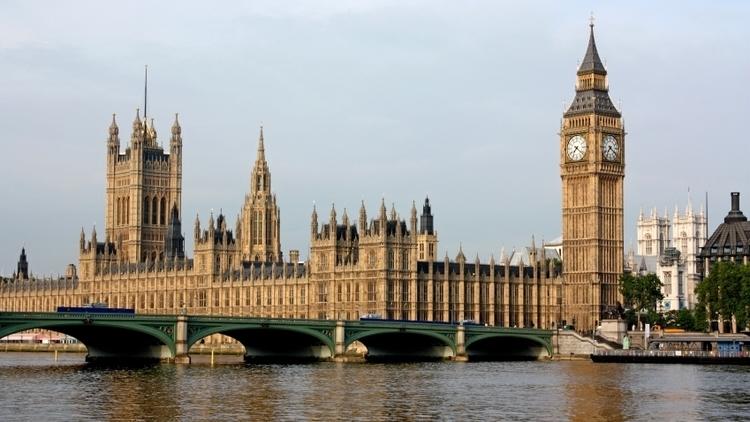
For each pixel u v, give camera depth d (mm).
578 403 177750
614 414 164500
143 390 191625
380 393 191250
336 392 192125
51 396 181375
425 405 174125
